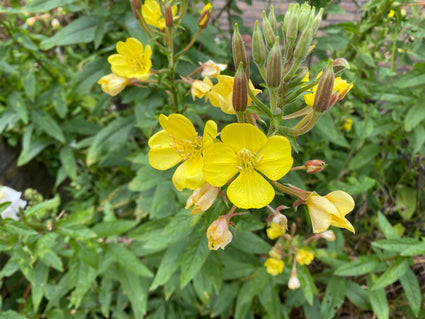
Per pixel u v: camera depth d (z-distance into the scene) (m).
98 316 0.52
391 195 0.48
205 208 0.18
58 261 0.37
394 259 0.35
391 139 0.47
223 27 0.57
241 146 0.16
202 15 0.27
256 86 0.28
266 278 0.38
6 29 0.45
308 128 0.16
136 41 0.28
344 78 0.40
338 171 0.51
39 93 0.58
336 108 0.44
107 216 0.44
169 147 0.18
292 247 0.33
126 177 0.67
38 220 0.32
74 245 0.33
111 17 0.42
